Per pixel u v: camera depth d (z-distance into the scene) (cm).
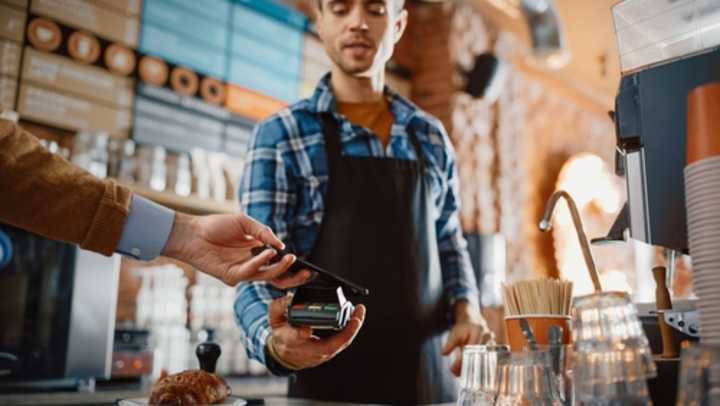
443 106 357
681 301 103
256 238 103
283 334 103
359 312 104
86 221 95
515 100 416
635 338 71
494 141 388
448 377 157
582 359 72
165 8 269
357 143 165
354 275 152
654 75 95
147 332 237
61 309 211
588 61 397
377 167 161
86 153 241
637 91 97
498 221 381
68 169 97
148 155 258
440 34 365
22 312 205
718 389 55
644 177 94
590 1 306
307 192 159
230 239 104
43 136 233
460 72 359
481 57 343
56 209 94
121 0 256
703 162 73
